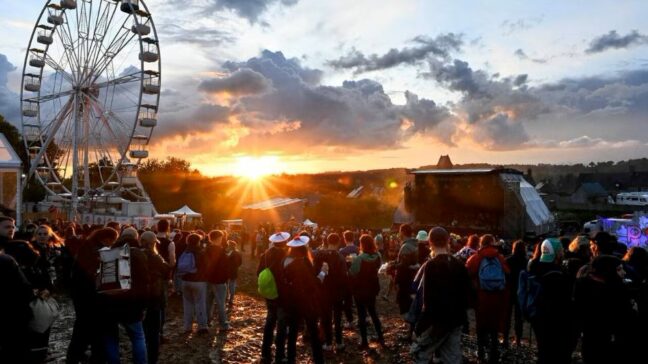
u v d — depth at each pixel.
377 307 11.23
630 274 5.79
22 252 4.96
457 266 5.10
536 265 5.36
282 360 6.24
